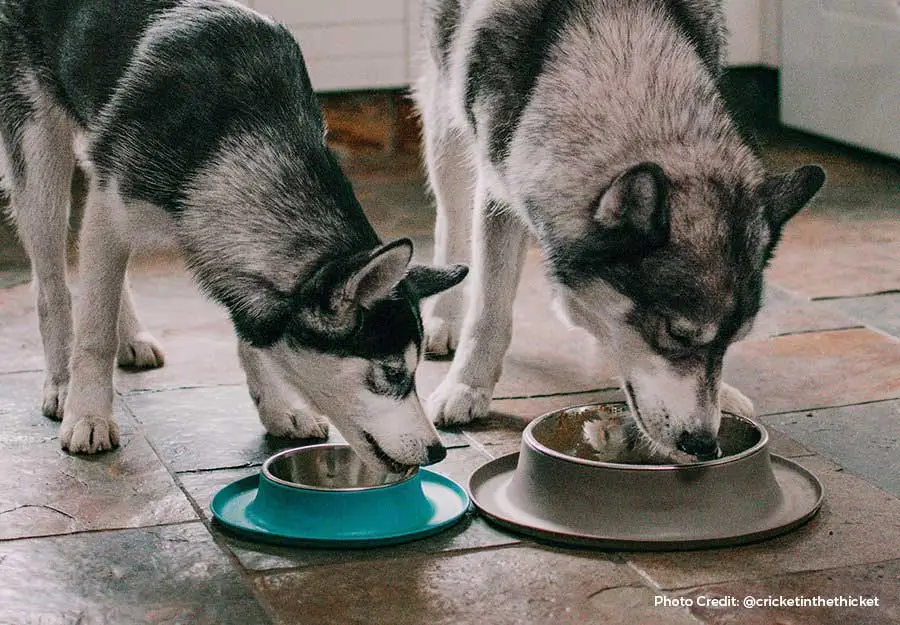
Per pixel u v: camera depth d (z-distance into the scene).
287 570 1.41
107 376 1.69
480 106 1.66
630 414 1.61
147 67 1.59
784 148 3.17
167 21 1.61
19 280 2.34
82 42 1.66
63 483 1.59
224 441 1.72
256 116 1.55
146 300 2.24
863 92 3.01
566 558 1.44
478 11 1.66
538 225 1.58
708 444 1.48
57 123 1.76
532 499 1.50
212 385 1.89
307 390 1.52
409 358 1.48
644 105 1.53
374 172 3.02
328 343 1.46
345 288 1.41
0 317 2.15
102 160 1.60
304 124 1.57
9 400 1.83
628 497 1.46
